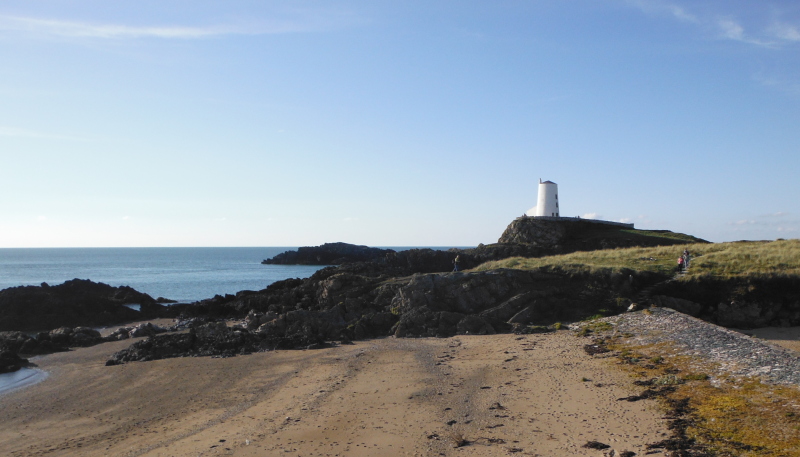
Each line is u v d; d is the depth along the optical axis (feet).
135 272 474.49
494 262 159.84
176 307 184.96
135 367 98.22
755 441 45.88
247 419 65.31
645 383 66.64
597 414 57.57
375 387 76.28
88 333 136.77
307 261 558.15
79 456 55.77
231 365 96.63
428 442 53.57
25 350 118.62
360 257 500.74
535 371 78.64
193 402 75.36
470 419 59.72
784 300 115.55
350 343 114.73
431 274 137.18
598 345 91.86
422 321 120.57
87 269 526.98
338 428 59.41
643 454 46.34
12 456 56.80
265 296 171.63
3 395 83.15
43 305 168.96
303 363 95.66
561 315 119.44
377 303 137.28
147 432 63.05
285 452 52.80
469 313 126.52
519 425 56.54
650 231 245.65
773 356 68.85
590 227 248.52
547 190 258.57
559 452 48.60
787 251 139.33
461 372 81.82
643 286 126.62
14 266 586.45
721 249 156.66
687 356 76.13
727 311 115.96
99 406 75.66
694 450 45.83
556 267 136.36
